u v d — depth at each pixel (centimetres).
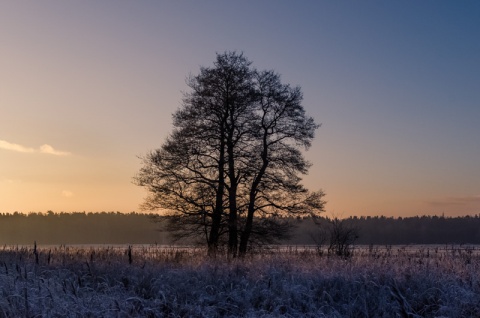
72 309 1171
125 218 19662
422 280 1460
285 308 1295
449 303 1238
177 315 1212
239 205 3272
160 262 1945
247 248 3194
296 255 2225
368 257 1920
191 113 3300
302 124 3338
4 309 1166
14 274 1562
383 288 1348
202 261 1989
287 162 3331
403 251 2030
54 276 1575
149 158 3247
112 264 1816
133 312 1175
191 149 3234
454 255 1928
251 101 3272
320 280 1527
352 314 1227
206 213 3186
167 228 3256
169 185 3206
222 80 3297
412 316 1191
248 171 3238
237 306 1307
